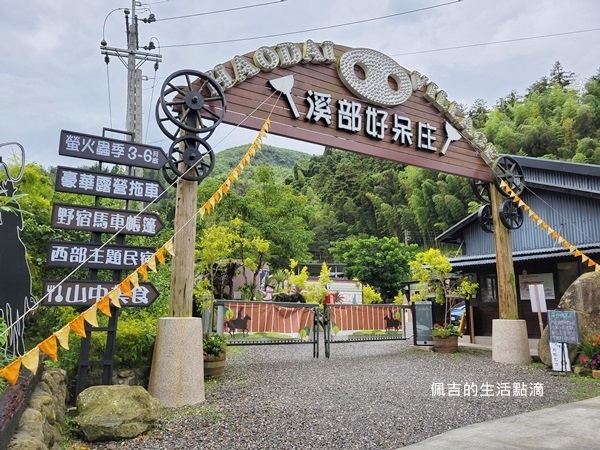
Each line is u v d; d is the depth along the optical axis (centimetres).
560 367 806
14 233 502
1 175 607
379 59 852
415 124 891
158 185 578
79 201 809
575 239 1170
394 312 1102
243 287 1761
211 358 690
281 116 736
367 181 4409
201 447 392
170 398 527
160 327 556
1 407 278
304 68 776
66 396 485
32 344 582
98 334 573
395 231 3891
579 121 2927
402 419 490
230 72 691
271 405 533
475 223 1432
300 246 1817
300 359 929
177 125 596
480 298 1315
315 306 970
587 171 1165
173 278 581
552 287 1148
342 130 802
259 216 1731
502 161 990
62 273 668
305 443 408
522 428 457
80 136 541
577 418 489
